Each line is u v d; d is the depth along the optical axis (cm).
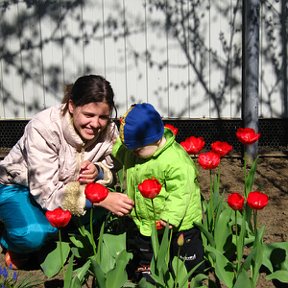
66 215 161
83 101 182
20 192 208
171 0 353
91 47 360
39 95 367
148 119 175
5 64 367
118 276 167
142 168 183
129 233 213
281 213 263
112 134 205
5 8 361
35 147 193
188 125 364
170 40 356
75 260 213
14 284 187
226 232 193
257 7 320
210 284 179
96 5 356
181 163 179
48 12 359
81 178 197
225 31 354
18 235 200
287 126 359
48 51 362
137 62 360
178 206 177
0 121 371
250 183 218
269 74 354
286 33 350
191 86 360
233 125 361
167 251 175
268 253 193
